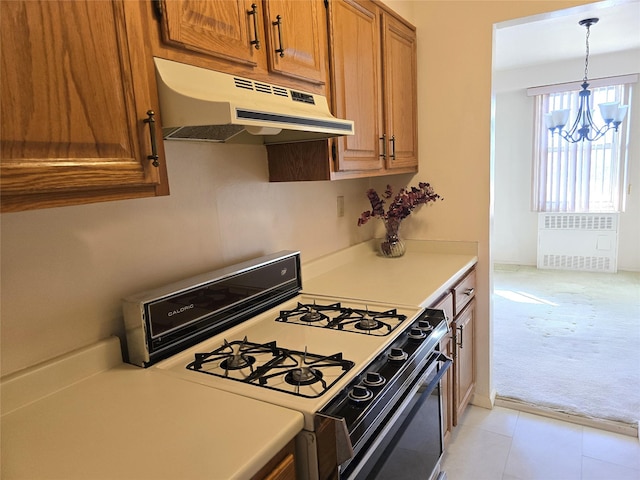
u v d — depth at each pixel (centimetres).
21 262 102
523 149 554
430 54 242
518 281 501
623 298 422
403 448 123
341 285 193
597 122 502
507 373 282
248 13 119
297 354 121
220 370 115
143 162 92
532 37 383
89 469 77
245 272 151
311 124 123
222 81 111
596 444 210
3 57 69
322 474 92
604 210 515
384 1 215
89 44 81
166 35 97
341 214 240
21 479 75
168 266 139
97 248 118
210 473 75
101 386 108
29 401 102
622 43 414
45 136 75
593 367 284
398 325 142
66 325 112
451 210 250
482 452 209
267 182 181
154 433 87
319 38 151
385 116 207
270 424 88
